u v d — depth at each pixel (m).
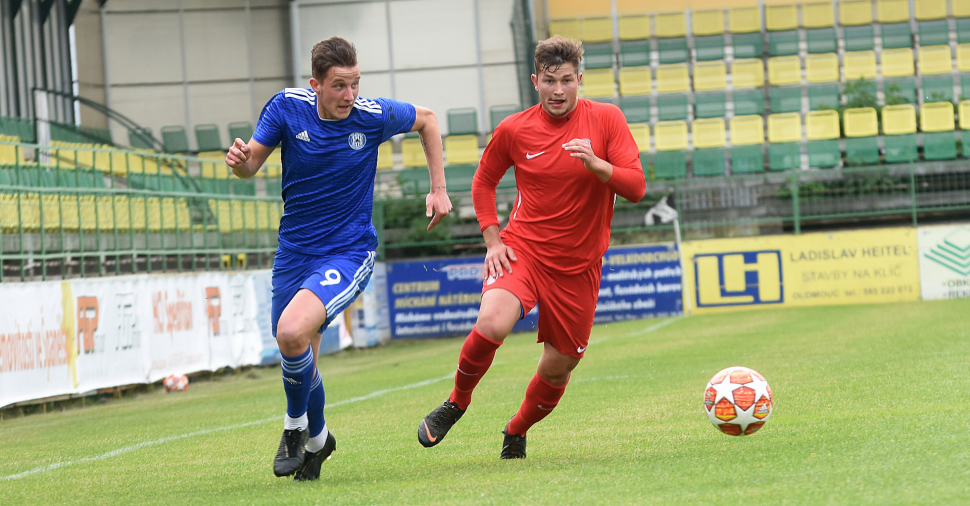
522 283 11.44
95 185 33.34
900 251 49.12
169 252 34.72
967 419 11.52
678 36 63.94
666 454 11.12
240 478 11.87
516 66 59.91
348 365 38.50
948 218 51.56
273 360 39.56
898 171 50.47
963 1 63.38
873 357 22.45
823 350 25.95
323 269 10.94
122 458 15.14
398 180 53.00
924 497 7.57
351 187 11.18
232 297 37.09
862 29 62.84
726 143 59.69
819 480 8.57
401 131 11.49
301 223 11.16
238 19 58.88
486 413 18.03
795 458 9.93
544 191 11.38
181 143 56.75
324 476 11.46
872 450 9.96
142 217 33.72
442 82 60.06
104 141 50.91
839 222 52.78
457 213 53.50
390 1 59.91
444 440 14.50
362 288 11.41
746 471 9.38
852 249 49.31
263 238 41.78
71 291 27.75
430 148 11.90
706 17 63.84
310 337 10.45
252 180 43.16
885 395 15.16
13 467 15.00
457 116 58.19
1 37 47.28
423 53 60.12
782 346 28.52
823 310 44.69
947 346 23.58
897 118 56.44
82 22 55.06
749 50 63.19
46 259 29.00
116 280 29.92
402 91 60.12
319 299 10.62
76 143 43.41
